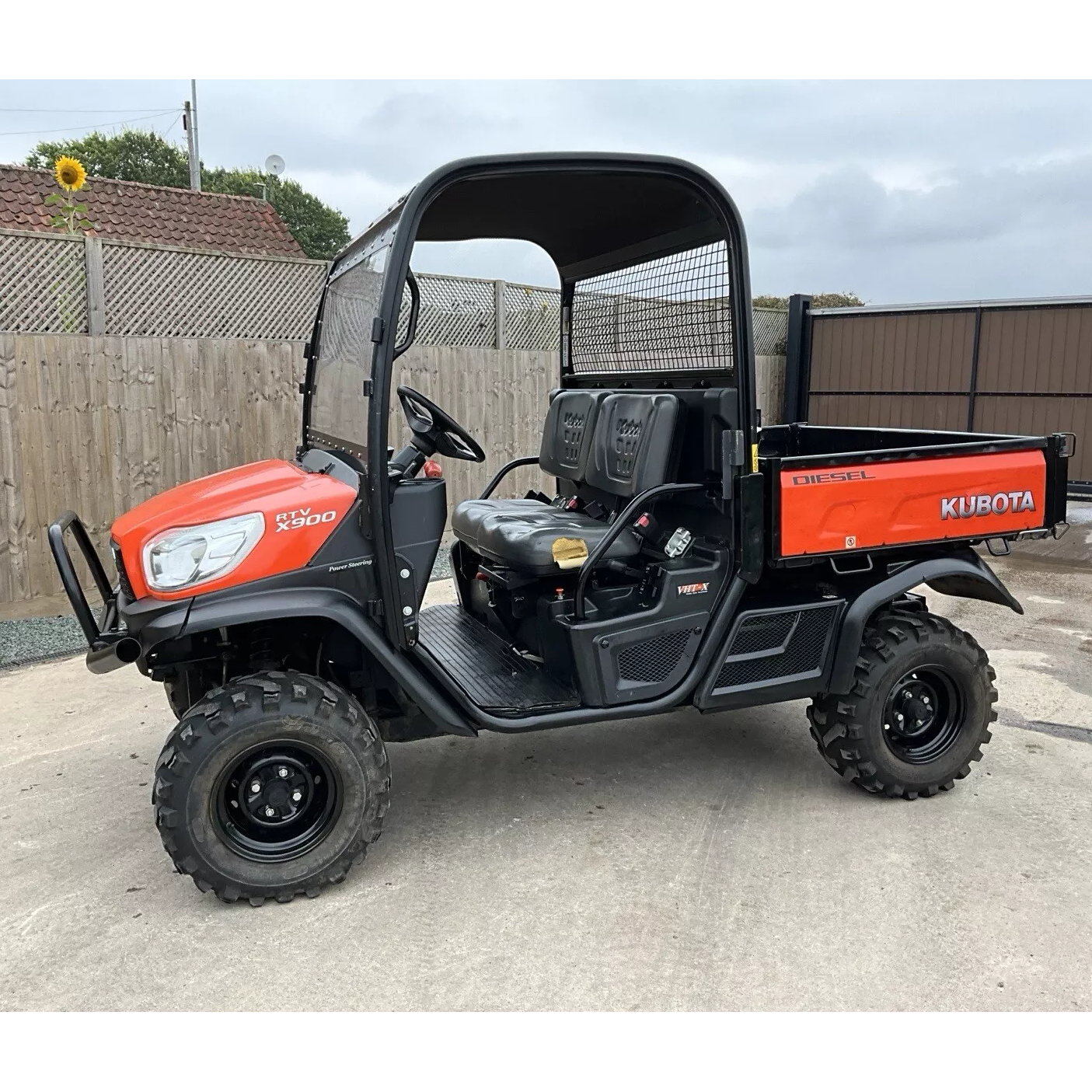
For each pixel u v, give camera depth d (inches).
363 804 104.7
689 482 128.4
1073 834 118.6
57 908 103.6
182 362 231.6
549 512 146.8
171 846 99.3
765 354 470.0
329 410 129.0
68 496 218.1
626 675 116.3
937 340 434.0
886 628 125.6
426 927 99.3
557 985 89.4
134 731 155.9
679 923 99.3
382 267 105.3
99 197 601.6
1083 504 388.5
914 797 128.9
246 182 1615.4
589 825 123.0
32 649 196.4
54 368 212.8
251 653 115.0
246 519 102.0
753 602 122.0
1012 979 89.7
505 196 115.6
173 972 92.0
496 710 112.4
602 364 153.6
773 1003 86.3
